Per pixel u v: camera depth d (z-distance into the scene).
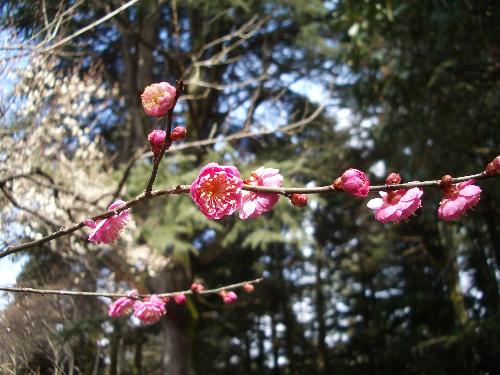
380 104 6.91
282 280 15.18
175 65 8.54
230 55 9.65
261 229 8.09
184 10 9.38
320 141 9.80
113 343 6.12
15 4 4.09
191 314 9.63
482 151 6.54
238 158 7.74
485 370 8.13
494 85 5.98
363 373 13.95
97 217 1.78
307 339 19.09
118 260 6.78
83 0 4.41
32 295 4.34
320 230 15.02
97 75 6.55
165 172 7.53
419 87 5.94
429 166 6.38
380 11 5.30
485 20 5.18
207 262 9.89
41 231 5.20
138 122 9.04
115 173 7.07
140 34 7.81
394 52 6.11
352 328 17.69
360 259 16.66
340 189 1.58
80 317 5.38
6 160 4.56
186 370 9.30
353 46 6.11
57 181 5.49
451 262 9.70
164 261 7.58
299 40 9.05
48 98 5.12
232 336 15.16
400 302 12.16
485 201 7.30
